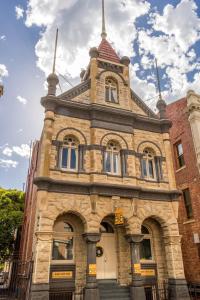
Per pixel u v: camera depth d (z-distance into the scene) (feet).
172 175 55.67
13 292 65.72
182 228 63.21
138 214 49.75
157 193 53.06
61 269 43.65
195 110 64.08
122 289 45.85
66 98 55.16
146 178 55.52
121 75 62.59
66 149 51.78
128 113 57.21
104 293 44.80
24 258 67.77
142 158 56.70
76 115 53.83
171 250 49.42
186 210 63.36
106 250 50.37
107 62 62.85
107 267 48.98
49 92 53.16
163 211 52.26
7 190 100.37
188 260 59.57
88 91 58.44
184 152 66.44
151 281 48.73
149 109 62.13
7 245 85.51
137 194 50.70
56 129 51.03
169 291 47.29
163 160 57.57
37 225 43.04
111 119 55.93
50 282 41.98
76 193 47.06
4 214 87.51
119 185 49.39
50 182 45.44
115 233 51.90
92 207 46.73
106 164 53.11
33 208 61.26
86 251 45.91
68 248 46.29
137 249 47.26
